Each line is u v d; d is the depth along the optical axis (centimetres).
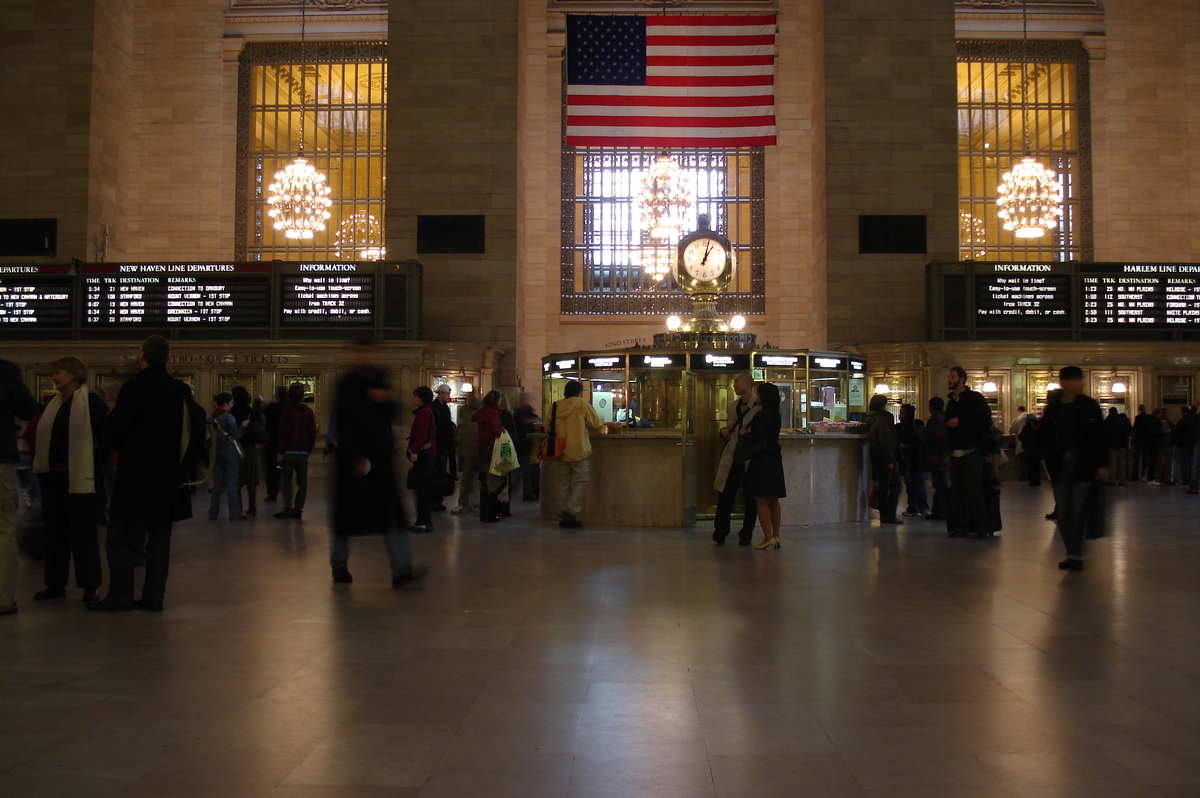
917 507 1310
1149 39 3036
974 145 3164
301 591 698
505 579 754
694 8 3020
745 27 2098
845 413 1292
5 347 2056
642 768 339
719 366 1202
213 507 1227
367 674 463
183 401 639
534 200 2992
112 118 2331
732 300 3033
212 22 3038
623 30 2102
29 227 2195
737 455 934
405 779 327
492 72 2181
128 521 623
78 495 639
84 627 573
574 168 3100
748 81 2088
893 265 2125
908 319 2122
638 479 1165
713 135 2080
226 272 2059
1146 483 2003
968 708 410
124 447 625
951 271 2067
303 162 2708
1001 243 3086
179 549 935
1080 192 3041
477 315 2158
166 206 3017
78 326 2061
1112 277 2072
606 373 1253
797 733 377
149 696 426
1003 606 639
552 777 330
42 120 2216
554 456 1131
